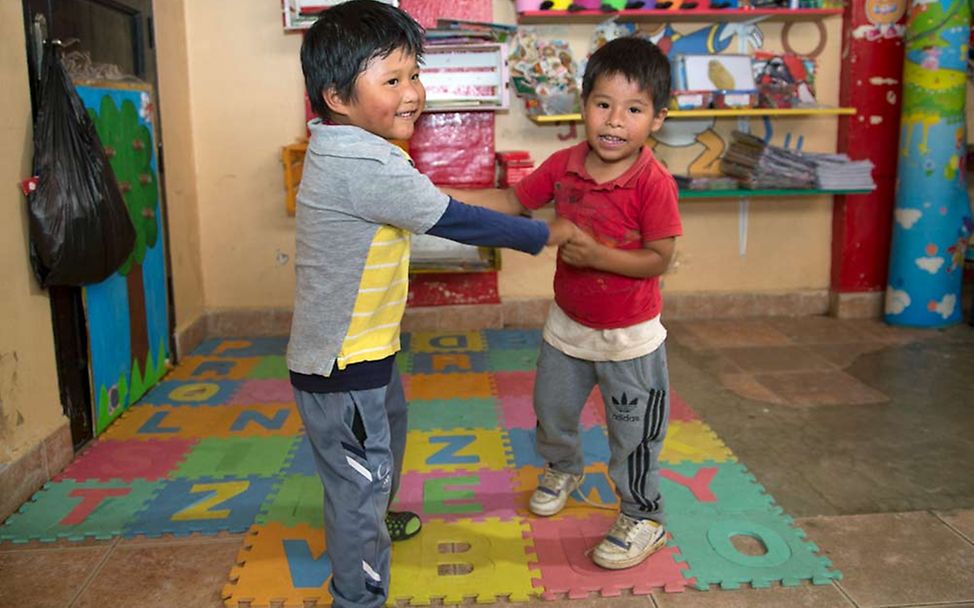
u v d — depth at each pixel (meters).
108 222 2.53
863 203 4.21
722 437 2.79
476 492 2.38
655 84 1.72
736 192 3.91
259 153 3.97
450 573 1.97
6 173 2.27
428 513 2.25
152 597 1.90
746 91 3.92
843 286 4.30
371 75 1.44
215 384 3.37
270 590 1.90
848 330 4.09
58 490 2.42
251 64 3.89
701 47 4.05
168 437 2.82
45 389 2.50
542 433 2.13
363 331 1.57
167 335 3.52
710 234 4.30
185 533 2.18
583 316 1.91
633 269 1.76
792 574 1.94
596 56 1.76
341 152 1.47
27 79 2.38
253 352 3.81
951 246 4.01
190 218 3.89
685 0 3.81
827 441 2.74
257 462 2.61
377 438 1.62
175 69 3.70
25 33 2.38
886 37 4.03
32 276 2.42
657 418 1.93
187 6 3.83
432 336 4.06
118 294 2.98
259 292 4.12
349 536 1.62
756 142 3.91
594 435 2.79
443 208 1.48
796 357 3.67
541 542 2.10
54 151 2.39
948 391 3.21
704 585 1.90
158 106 3.43
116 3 3.04
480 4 3.90
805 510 2.27
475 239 1.53
